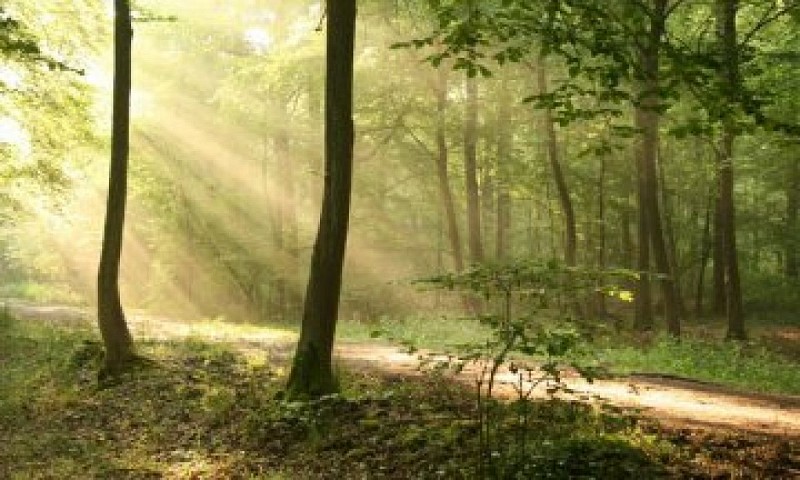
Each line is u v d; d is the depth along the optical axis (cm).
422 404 1093
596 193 3897
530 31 863
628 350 2075
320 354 1180
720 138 2423
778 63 2041
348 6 1175
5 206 2819
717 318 3650
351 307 3744
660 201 4178
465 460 853
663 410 1191
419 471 863
